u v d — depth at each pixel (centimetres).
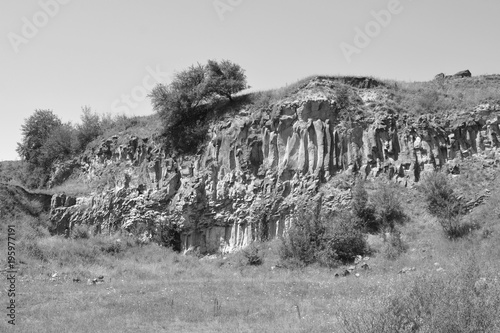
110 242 3794
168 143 4197
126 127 4778
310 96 3712
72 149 5147
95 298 2259
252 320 1809
